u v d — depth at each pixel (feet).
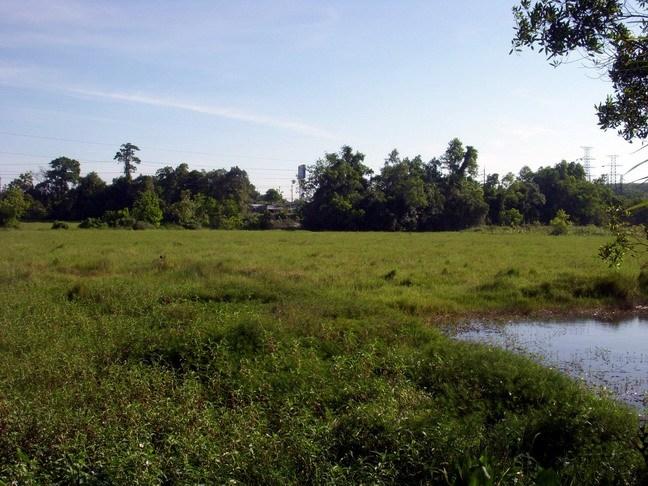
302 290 52.70
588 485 17.57
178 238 147.74
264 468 17.15
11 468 16.65
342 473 17.28
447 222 250.98
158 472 16.35
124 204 271.49
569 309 57.57
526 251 112.68
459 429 20.22
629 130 15.40
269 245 124.98
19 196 244.63
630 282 62.75
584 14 14.38
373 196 249.75
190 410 21.44
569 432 21.17
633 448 19.31
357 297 54.34
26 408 20.65
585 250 115.14
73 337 33.12
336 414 22.77
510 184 272.92
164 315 39.55
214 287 52.49
